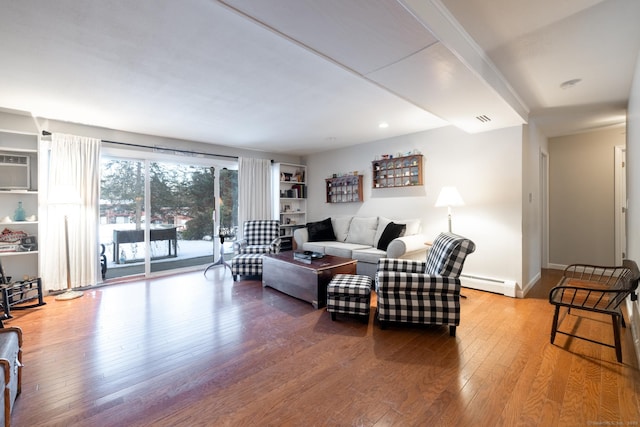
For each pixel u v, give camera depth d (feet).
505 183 11.85
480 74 7.12
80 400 5.40
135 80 8.57
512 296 11.40
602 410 5.02
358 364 6.57
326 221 17.49
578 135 15.44
